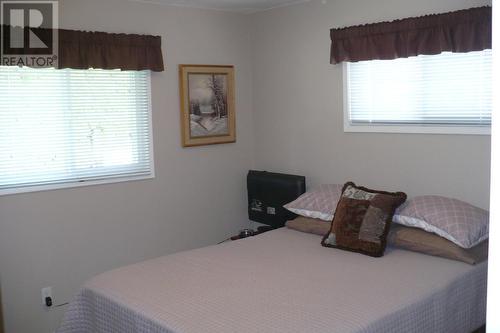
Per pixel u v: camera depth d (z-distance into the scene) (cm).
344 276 280
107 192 408
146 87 426
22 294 371
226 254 330
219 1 429
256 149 501
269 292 260
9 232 363
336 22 415
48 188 377
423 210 322
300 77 451
